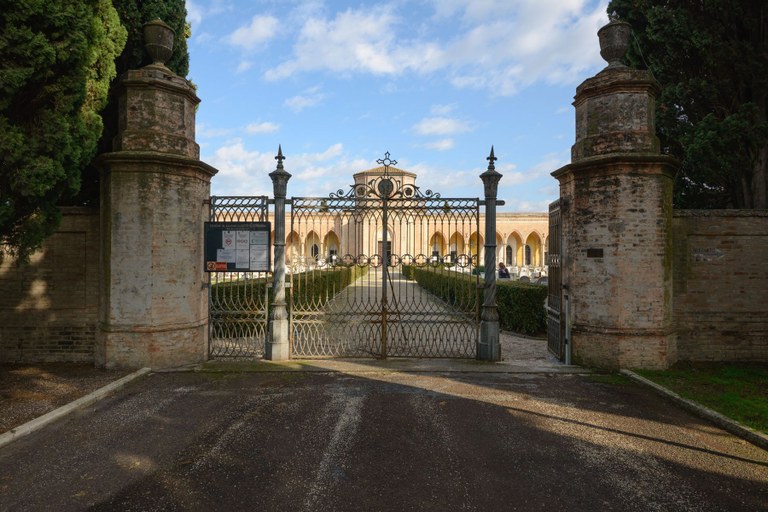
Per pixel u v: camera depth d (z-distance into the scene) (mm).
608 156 7598
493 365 8047
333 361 8336
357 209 8812
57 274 8148
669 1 10219
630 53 10953
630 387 6820
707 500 3738
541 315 11617
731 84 9656
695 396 6160
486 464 4332
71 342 8125
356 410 5773
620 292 7633
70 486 3906
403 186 8773
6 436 4785
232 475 4102
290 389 6652
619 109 7836
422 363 8195
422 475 4109
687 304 8289
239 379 7164
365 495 3766
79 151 6410
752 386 6641
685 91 9844
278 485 3926
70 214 8117
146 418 5488
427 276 21625
